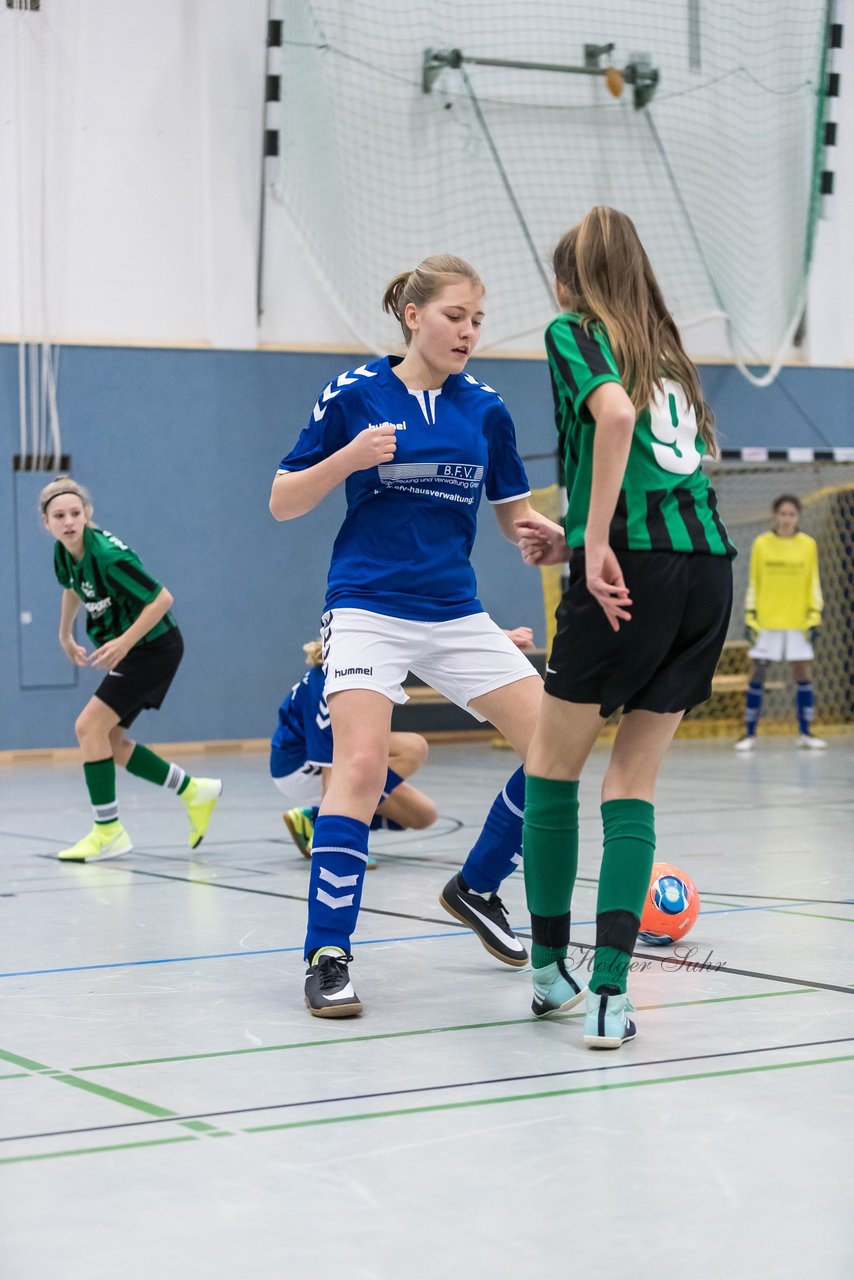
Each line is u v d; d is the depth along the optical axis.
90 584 7.84
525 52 17.41
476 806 10.32
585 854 7.51
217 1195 2.58
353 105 16.89
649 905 4.94
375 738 4.29
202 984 4.50
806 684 15.38
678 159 18.19
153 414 16.59
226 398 16.89
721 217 18.41
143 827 9.39
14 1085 3.34
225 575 16.98
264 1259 2.28
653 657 3.66
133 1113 3.10
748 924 5.38
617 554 3.61
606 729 17.81
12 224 16.00
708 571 3.71
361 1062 3.52
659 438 3.71
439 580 4.45
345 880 4.19
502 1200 2.54
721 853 7.38
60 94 16.11
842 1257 2.26
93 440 16.38
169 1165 2.75
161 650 7.92
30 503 16.09
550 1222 2.43
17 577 16.06
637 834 3.74
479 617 4.54
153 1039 3.78
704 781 11.57
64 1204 2.54
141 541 16.59
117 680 7.80
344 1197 2.56
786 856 7.23
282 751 7.40
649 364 3.69
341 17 16.72
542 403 18.19
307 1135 2.93
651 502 3.65
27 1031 3.90
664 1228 2.39
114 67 16.31
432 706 17.73
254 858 7.77
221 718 16.97
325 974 4.06
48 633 16.20
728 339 19.06
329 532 17.48
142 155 16.47
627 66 17.80
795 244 18.73
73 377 16.27
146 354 16.55
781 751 14.86
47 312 16.12
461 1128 2.96
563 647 3.74
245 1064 3.52
